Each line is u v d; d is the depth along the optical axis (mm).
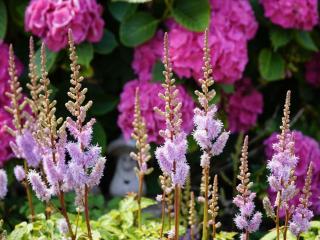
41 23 1491
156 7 1616
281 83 1949
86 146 950
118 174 1618
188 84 1566
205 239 1046
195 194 1611
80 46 1515
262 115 1935
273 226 1502
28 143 1005
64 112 1620
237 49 1546
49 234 1147
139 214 1218
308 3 1635
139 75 1620
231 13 1581
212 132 975
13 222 1409
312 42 1713
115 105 1639
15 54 1668
